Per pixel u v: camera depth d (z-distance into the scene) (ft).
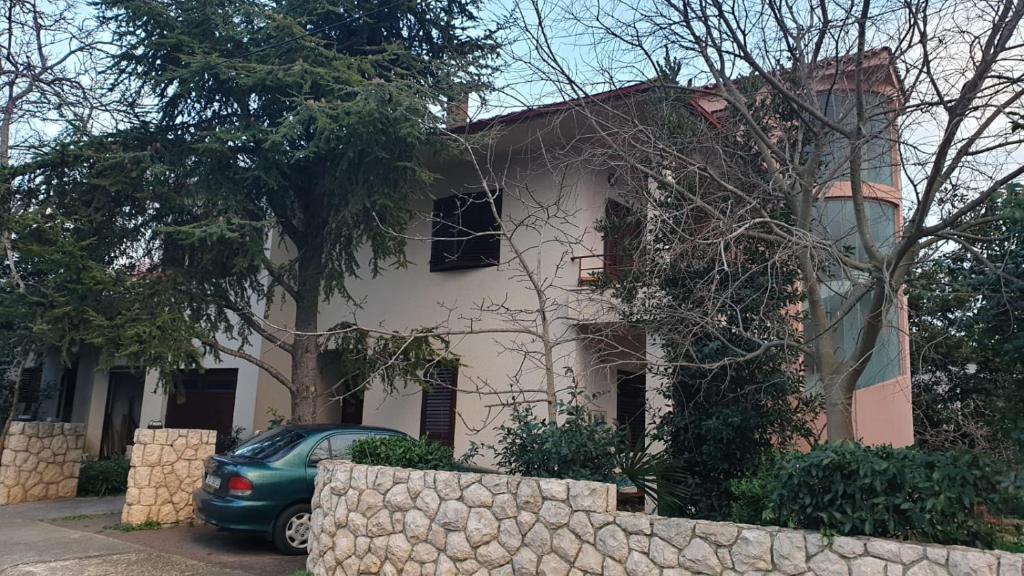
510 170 42.32
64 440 43.88
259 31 35.22
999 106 19.34
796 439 30.19
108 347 31.76
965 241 19.88
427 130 34.88
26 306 33.53
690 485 25.88
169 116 36.24
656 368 29.40
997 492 14.78
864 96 24.64
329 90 34.68
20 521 35.68
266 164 35.09
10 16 44.78
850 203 31.96
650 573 16.89
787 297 27.20
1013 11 19.93
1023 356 18.44
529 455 21.75
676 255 23.25
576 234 37.99
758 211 24.17
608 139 25.99
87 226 34.04
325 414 49.14
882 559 14.29
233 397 54.90
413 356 38.27
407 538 21.43
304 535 28.50
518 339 40.27
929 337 23.15
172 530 33.50
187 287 34.45
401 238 36.73
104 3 34.30
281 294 49.11
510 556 19.22
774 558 15.38
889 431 32.48
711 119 29.73
